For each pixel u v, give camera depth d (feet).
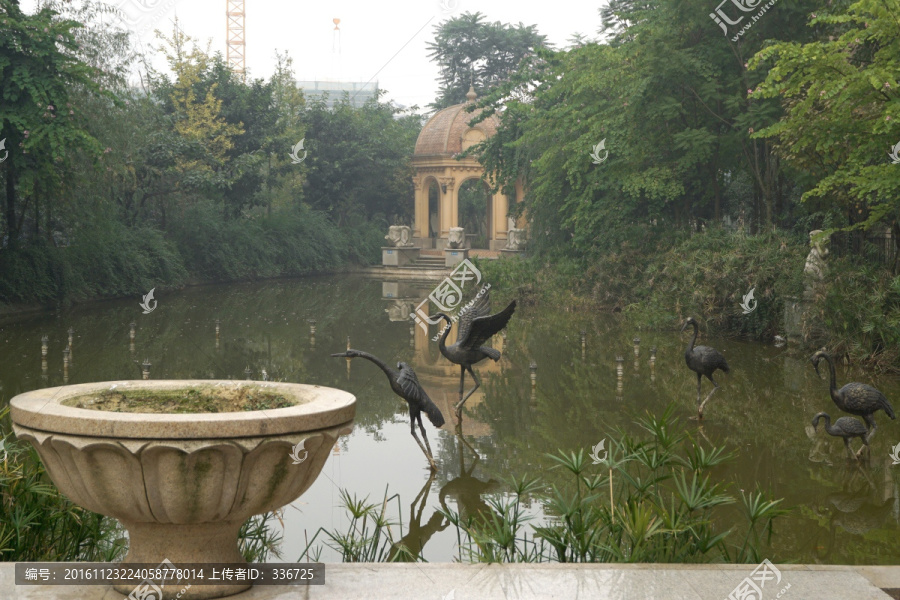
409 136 160.35
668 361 49.24
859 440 30.04
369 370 45.96
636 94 62.64
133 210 101.91
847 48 45.83
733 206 80.48
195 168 103.40
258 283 116.78
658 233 75.82
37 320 67.72
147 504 11.00
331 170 139.85
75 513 16.01
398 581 12.73
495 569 13.33
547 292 84.99
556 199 89.45
